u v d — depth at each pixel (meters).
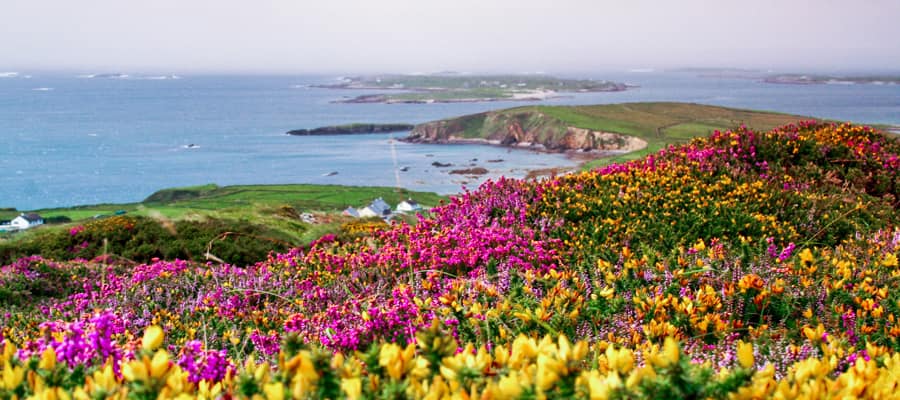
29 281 11.15
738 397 2.02
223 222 20.78
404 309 4.80
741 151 13.32
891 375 2.51
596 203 9.77
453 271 7.23
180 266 10.29
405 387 2.04
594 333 4.30
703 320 4.25
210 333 5.94
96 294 9.22
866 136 15.09
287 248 17.80
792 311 4.78
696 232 8.33
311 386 2.05
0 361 2.43
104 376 2.19
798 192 10.62
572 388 1.97
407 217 11.47
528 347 2.29
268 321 6.27
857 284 5.20
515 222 9.26
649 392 1.96
